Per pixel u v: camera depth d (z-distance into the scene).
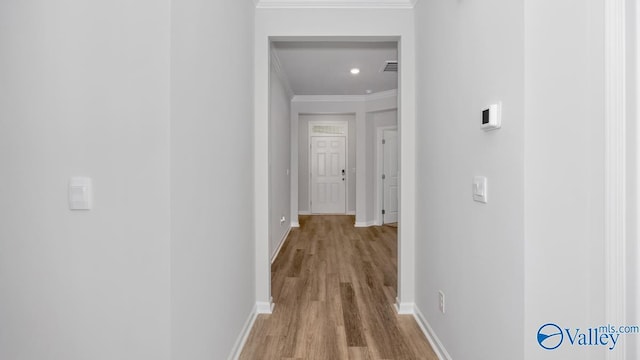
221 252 1.66
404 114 2.42
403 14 2.45
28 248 1.17
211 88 1.51
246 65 2.19
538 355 1.14
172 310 1.15
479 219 1.44
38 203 1.17
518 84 1.14
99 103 1.13
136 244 1.13
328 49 3.77
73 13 1.14
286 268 3.61
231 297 1.83
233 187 1.87
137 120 1.12
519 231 1.15
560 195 1.12
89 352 1.16
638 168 0.96
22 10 1.16
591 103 1.07
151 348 1.14
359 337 2.12
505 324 1.25
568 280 1.13
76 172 1.15
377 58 4.06
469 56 1.51
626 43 0.96
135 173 1.12
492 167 1.33
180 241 1.20
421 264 2.27
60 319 1.17
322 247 4.61
